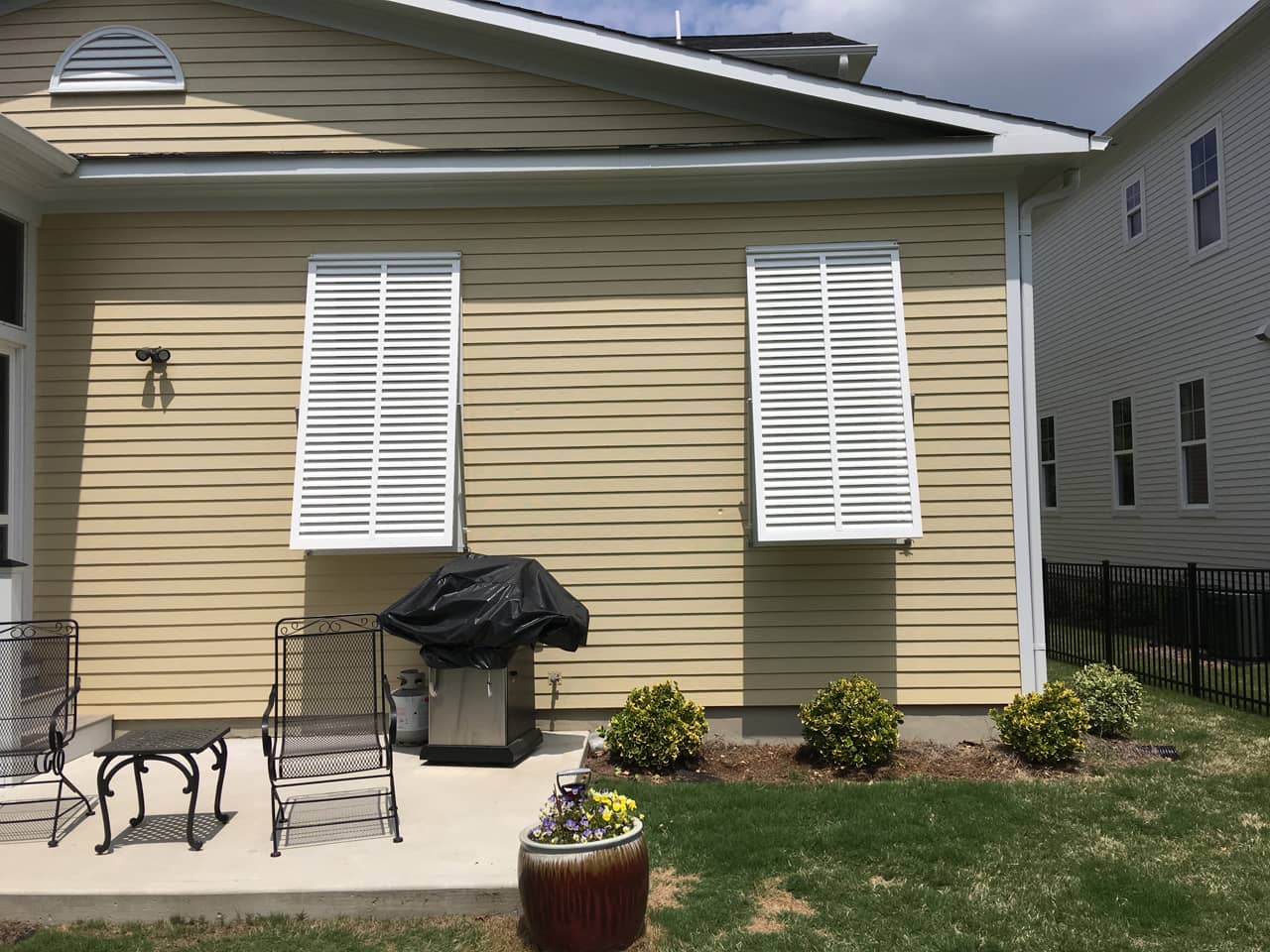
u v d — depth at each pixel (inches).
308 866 158.4
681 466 255.6
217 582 253.6
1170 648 397.4
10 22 274.7
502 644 215.8
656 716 222.8
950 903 151.4
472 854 163.5
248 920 147.4
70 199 259.6
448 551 253.4
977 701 247.6
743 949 135.9
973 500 251.3
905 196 256.5
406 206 260.5
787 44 374.3
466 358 257.9
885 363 245.4
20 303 253.9
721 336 257.4
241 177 247.6
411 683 247.3
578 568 254.1
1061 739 224.7
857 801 198.8
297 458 244.2
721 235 258.7
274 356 258.1
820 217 257.4
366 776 193.8
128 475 255.8
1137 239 542.9
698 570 253.4
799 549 253.1
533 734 239.6
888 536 233.6
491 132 269.9
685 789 207.6
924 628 249.9
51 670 245.6
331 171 246.4
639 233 259.4
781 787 210.4
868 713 223.9
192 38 272.4
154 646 252.7
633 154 245.3
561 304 258.8
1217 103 463.8
